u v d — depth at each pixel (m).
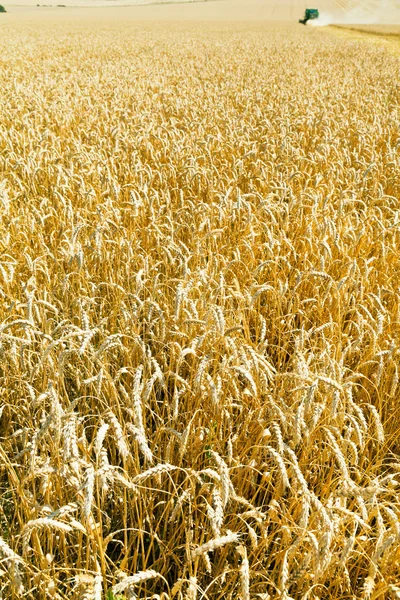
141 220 5.67
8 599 2.29
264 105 12.68
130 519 2.86
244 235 5.17
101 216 4.86
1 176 6.97
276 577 2.42
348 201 5.55
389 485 2.75
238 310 3.58
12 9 112.19
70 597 2.27
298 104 12.38
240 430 3.07
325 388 3.02
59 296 4.34
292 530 2.31
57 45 31.55
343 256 4.54
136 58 24.58
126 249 4.64
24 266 4.61
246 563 1.80
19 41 34.38
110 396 3.20
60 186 6.09
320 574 1.95
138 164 6.55
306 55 28.25
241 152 8.32
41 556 2.19
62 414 2.21
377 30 49.81
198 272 3.84
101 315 4.00
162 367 3.55
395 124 10.05
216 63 23.31
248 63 23.56
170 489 2.81
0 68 19.48
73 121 10.16
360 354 3.57
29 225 5.28
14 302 3.33
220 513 1.92
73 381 3.72
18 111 10.84
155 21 70.44
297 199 6.09
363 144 8.58
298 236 5.29
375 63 24.91
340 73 20.41
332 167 7.18
